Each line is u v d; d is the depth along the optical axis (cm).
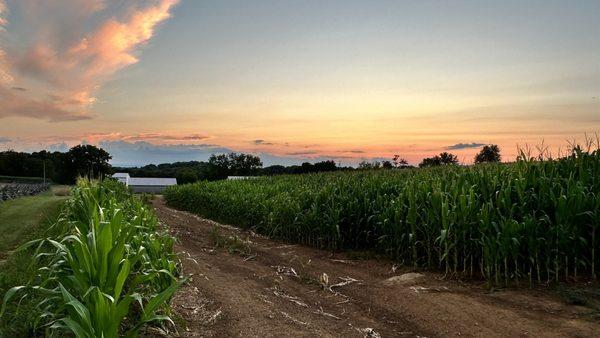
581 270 908
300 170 5209
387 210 1170
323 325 673
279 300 806
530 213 924
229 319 684
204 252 1338
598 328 627
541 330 631
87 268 472
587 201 864
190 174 10369
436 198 1007
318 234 1445
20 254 991
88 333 408
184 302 758
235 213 2166
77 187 1249
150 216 1090
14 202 2762
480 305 752
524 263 908
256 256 1269
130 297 441
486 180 1040
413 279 941
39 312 557
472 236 939
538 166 1032
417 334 641
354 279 972
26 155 11775
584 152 1033
